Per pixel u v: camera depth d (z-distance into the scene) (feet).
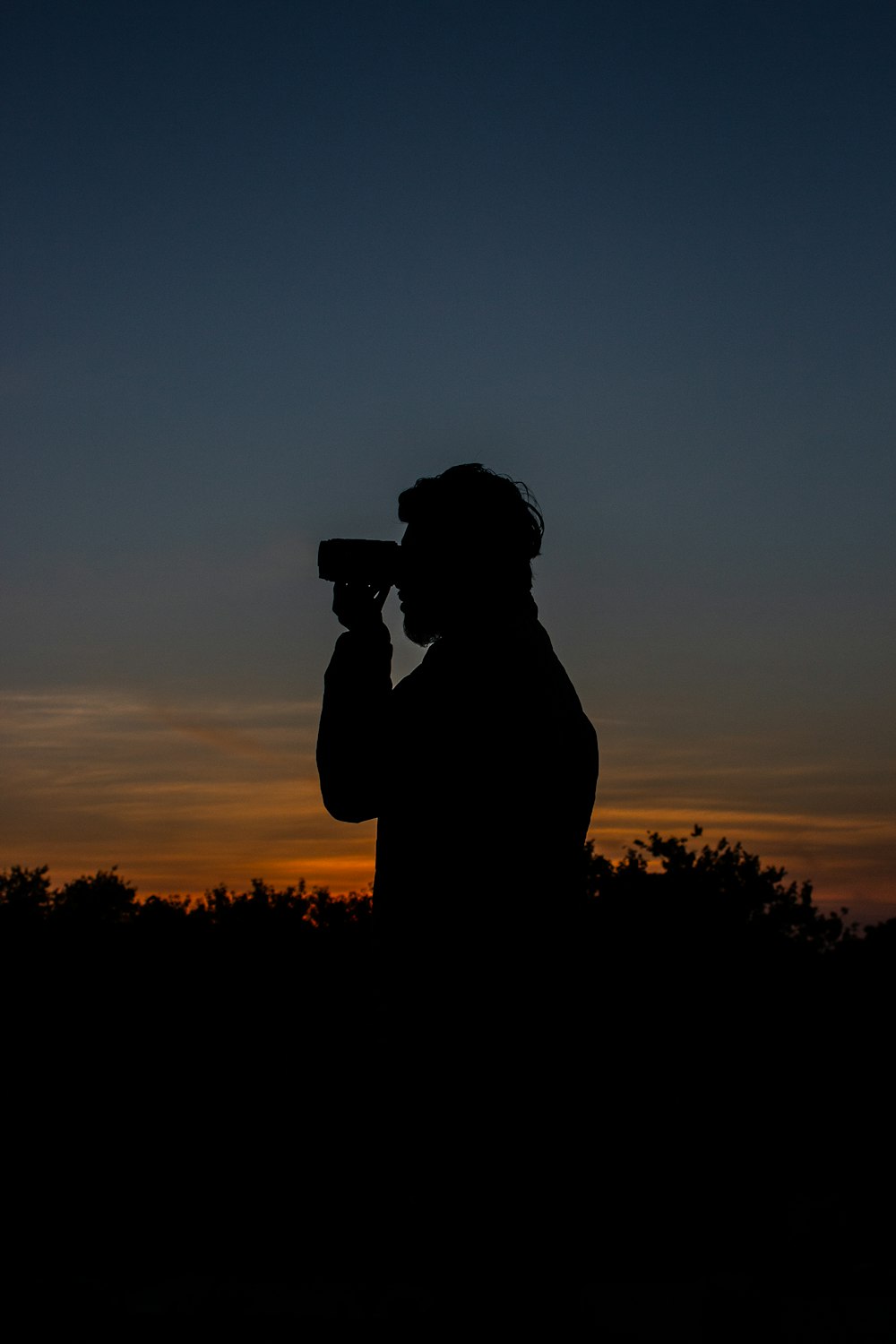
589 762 7.77
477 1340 6.74
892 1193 36.70
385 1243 30.73
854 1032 39.83
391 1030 7.15
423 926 7.05
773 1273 27.78
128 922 44.47
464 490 7.92
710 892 42.39
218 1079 38.73
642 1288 24.14
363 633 7.96
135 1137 38.42
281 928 41.93
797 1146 38.34
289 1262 30.96
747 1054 38.32
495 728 7.25
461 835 7.11
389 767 7.32
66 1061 40.34
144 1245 34.04
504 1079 6.85
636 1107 35.47
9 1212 35.42
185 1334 16.48
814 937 42.83
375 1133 7.85
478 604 7.77
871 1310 20.35
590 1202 7.20
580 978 7.34
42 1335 16.94
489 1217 6.79
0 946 43.29
